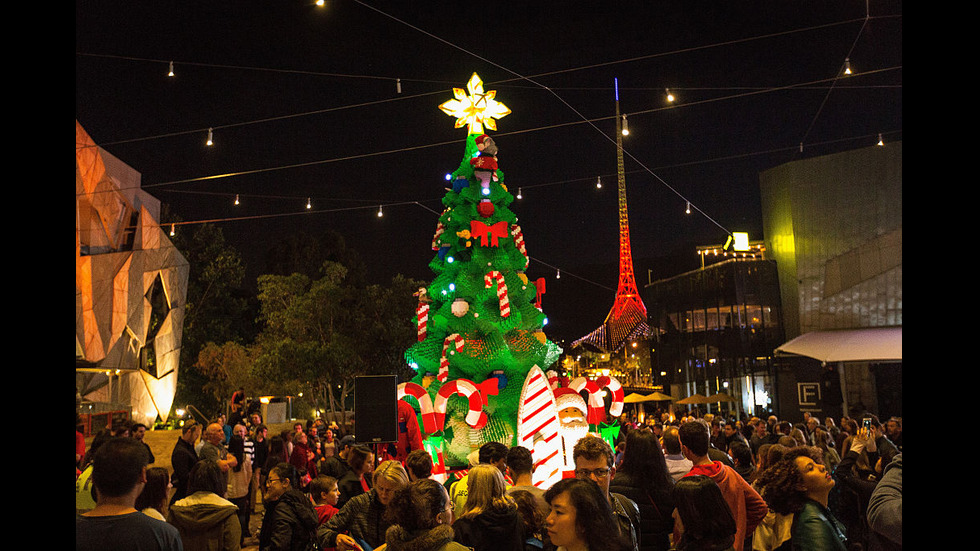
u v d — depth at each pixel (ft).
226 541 21.50
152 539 12.50
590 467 16.42
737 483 17.17
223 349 177.68
